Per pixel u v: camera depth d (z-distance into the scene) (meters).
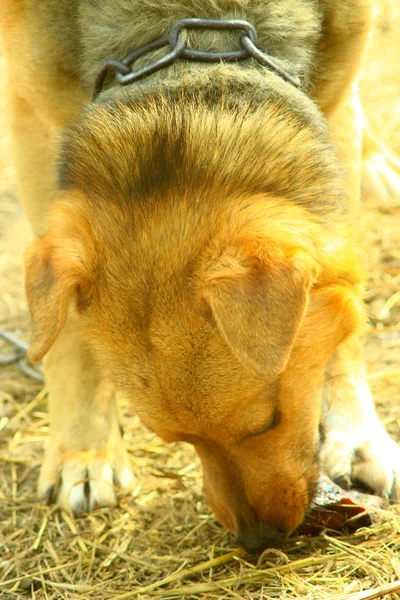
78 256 5.43
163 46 6.34
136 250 5.32
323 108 7.25
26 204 7.84
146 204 5.41
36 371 9.35
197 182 5.42
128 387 5.46
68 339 7.40
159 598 5.92
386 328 9.27
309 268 4.88
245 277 4.83
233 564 6.16
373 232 10.59
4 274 11.20
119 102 6.02
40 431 8.41
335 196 5.99
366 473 6.78
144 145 5.61
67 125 7.15
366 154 11.31
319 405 6.00
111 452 7.42
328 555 5.94
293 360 5.58
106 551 6.60
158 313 5.20
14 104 7.55
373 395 8.30
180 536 6.64
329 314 5.69
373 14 7.23
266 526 5.91
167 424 5.47
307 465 5.96
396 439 7.62
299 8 6.67
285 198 5.55
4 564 6.55
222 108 5.78
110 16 6.61
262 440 5.68
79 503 7.11
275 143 5.69
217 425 5.43
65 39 6.96
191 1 6.32
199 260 5.18
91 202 5.62
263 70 6.21
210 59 6.16
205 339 5.16
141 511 7.04
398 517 6.24
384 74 14.02
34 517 7.13
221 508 6.03
